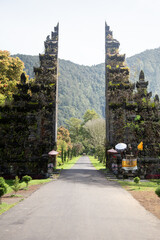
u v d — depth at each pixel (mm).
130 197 14688
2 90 38250
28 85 30844
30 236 7445
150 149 29109
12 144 28406
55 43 36344
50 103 29781
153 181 25484
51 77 32312
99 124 70562
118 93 32031
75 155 108625
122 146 27047
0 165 27922
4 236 7457
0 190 12469
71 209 11148
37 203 12508
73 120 112812
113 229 8211
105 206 11914
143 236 7547
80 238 7273
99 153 54125
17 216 9859
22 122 28922
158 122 29625
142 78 32031
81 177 26328
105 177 26938
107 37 39219
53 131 31250
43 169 28172
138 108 30297
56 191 16672
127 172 26953
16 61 40875
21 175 27812
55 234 7621
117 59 36344
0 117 28609
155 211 11047
